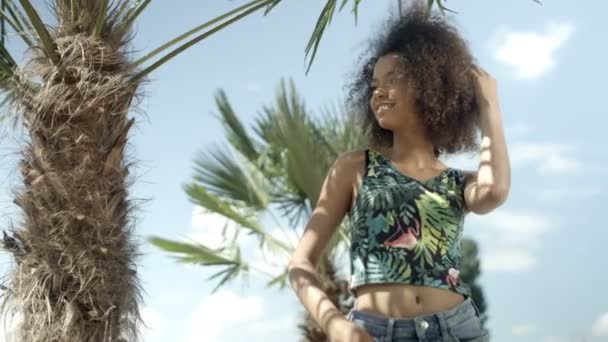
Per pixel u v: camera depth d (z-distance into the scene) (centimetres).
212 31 340
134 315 318
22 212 312
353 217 180
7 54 353
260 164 759
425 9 204
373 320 167
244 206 782
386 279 168
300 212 784
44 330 300
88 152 312
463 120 198
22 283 306
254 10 343
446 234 174
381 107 191
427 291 167
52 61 321
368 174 183
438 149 207
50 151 311
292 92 757
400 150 193
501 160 184
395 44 198
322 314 163
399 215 172
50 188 308
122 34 336
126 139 323
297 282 172
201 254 750
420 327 162
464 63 196
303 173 741
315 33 345
